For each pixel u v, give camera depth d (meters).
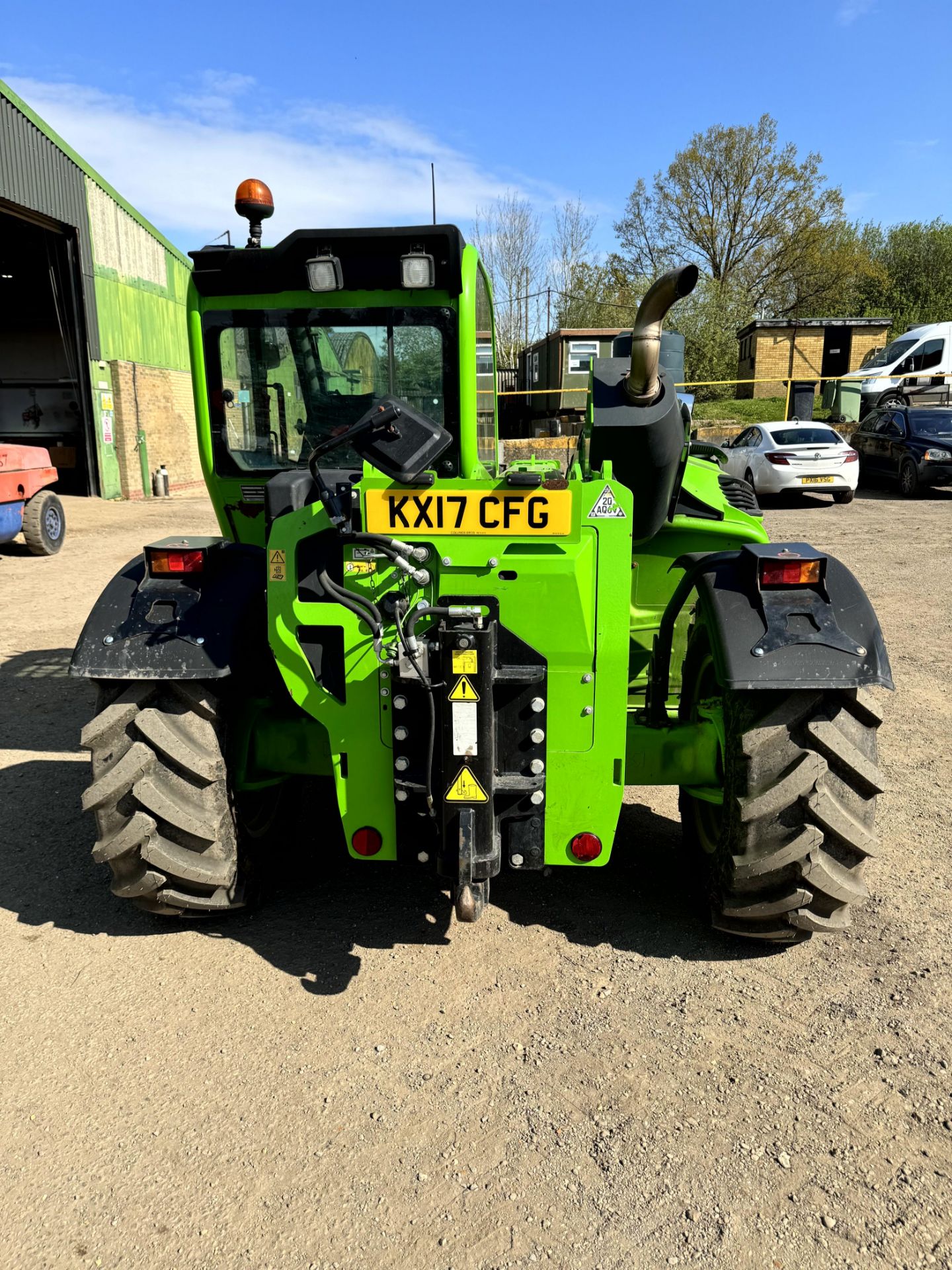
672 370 3.41
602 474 2.62
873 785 2.69
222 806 2.93
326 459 3.61
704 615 2.88
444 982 2.89
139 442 19.84
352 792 2.79
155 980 2.90
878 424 17.48
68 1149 2.23
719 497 4.41
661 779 3.09
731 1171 2.16
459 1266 1.92
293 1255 1.95
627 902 3.38
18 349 21.25
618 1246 1.97
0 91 14.71
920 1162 2.17
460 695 2.47
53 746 4.96
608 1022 2.69
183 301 22.53
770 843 2.74
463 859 2.48
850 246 42.62
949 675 6.12
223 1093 2.42
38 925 3.22
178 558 2.93
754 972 2.93
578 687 2.64
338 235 3.16
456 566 2.59
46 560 11.55
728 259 43.94
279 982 2.89
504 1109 2.35
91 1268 1.93
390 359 3.39
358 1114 2.34
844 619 2.71
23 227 16.83
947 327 22.89
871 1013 2.72
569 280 37.88
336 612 2.70
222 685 2.92
